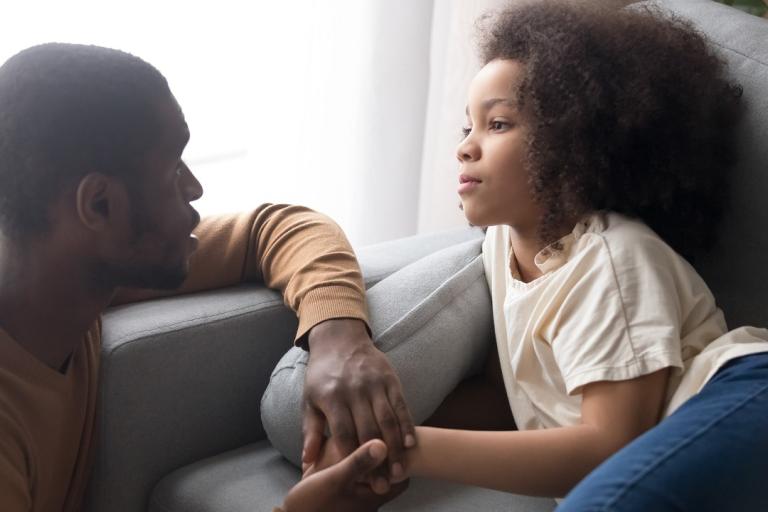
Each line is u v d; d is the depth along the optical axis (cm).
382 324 107
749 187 110
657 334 93
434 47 172
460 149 108
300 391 104
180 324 109
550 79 103
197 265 117
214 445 115
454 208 186
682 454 77
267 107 162
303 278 110
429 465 93
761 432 80
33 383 92
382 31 163
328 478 92
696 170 106
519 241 110
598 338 94
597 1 111
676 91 106
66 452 100
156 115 89
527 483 92
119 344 104
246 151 165
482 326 115
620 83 104
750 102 111
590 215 105
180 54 154
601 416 93
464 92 176
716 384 88
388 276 122
